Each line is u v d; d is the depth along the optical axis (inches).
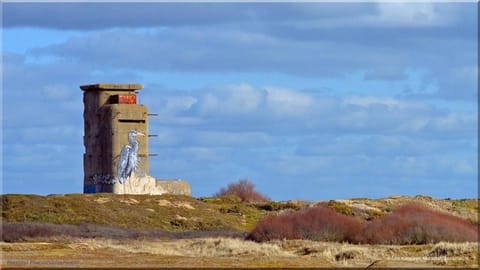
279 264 6643.7
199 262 6752.0
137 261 6835.6
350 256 7032.5
